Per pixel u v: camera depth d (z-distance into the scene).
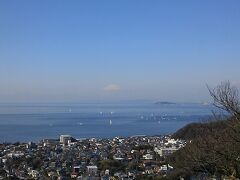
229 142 14.88
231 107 13.52
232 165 15.26
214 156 15.88
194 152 16.92
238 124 13.87
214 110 20.19
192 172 18.84
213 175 17.31
